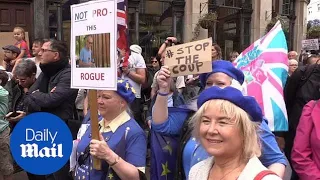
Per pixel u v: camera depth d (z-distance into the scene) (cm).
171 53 260
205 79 253
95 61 221
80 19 229
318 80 378
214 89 169
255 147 164
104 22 216
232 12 1338
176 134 263
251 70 316
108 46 215
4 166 426
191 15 1202
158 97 262
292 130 382
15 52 633
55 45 380
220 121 162
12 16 930
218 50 434
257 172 153
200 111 169
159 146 267
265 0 1389
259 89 304
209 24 1186
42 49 385
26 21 947
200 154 215
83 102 497
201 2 1215
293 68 658
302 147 262
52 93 368
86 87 225
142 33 1139
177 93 359
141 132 241
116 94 241
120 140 236
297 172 264
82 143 249
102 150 213
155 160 268
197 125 172
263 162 219
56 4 970
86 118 277
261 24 1388
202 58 243
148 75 587
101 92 242
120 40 424
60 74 379
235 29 1352
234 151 163
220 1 1298
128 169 220
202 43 246
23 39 721
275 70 308
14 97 464
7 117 421
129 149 235
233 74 238
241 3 1360
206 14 1193
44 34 956
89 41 224
